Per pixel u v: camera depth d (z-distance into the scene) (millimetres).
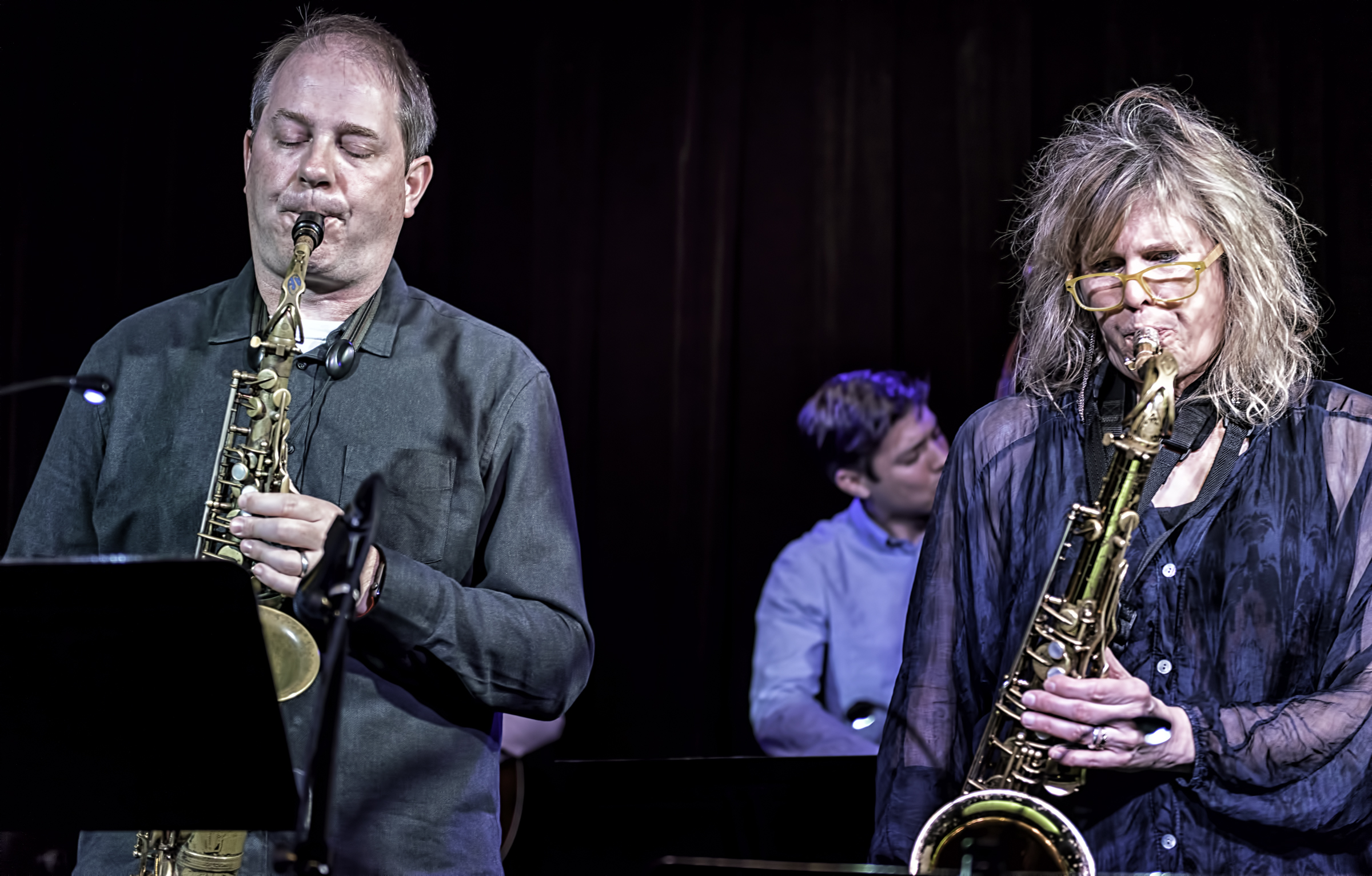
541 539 2434
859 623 4551
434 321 2568
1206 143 2240
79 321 5223
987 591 2266
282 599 2318
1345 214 4668
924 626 2293
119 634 1695
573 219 5289
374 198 2496
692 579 5121
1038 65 5035
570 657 2375
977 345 5027
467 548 2439
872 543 4625
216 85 5238
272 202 2479
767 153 5211
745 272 5203
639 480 5219
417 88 2623
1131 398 2268
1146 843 2064
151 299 5219
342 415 2461
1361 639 2049
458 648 2256
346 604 1659
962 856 1899
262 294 2543
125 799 1806
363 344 2504
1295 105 4762
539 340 5281
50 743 1776
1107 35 4949
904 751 2225
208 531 2373
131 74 5246
